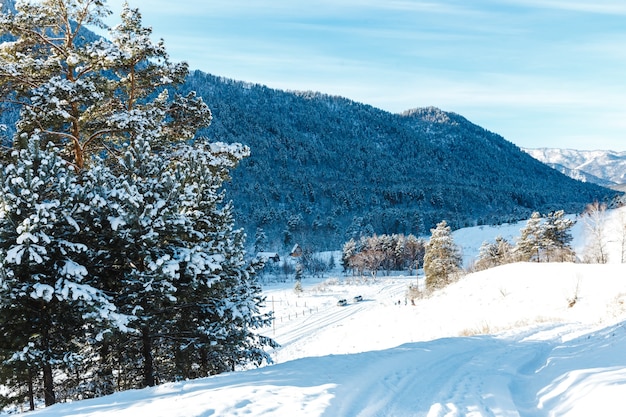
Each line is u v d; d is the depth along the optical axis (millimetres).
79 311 10117
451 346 14625
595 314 25188
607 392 7566
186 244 12562
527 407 8102
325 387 8023
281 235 167000
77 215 10906
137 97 16828
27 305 10273
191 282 11992
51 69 14547
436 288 57469
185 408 6844
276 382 8414
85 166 15070
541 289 34844
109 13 15742
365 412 7121
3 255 9414
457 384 9336
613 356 11023
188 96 17031
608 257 55938
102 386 12477
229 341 13617
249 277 14961
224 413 6578
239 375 9250
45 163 10586
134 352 13148
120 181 12023
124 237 11180
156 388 8398
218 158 16188
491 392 8680
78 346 11508
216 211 14531
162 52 15289
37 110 13008
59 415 7051
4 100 14320
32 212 10023
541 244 65188
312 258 134750
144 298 11758
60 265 10508
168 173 12188
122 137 16312
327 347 35438
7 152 13453
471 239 138375
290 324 59719
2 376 10172
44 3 15016
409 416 7160
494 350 14148
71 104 14227
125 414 6746
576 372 9555
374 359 11289
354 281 100812
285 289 97625
